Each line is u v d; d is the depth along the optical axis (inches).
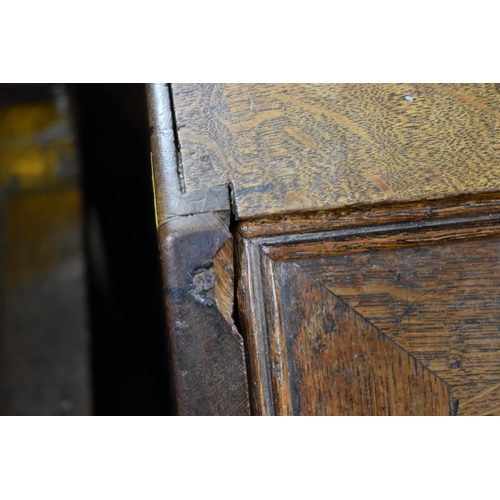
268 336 18.4
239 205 18.3
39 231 51.4
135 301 53.3
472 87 19.7
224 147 18.8
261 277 18.5
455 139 19.2
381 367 18.8
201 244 18.0
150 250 51.6
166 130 19.3
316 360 18.6
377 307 18.8
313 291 18.6
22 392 48.2
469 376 19.1
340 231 18.7
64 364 49.2
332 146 18.9
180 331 17.8
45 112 53.4
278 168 18.6
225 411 18.1
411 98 19.5
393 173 18.7
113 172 52.7
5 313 49.4
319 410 18.6
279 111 19.2
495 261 19.3
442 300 19.1
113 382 51.9
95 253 53.4
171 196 18.4
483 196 19.1
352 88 19.5
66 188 52.4
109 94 51.8
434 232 19.0
